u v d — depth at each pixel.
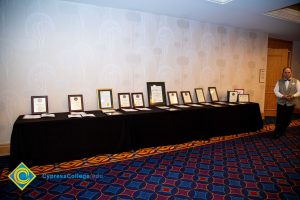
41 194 2.23
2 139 3.31
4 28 3.16
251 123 4.75
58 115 3.26
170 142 3.72
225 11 4.11
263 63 6.09
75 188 2.36
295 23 5.03
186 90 4.78
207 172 2.79
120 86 4.02
